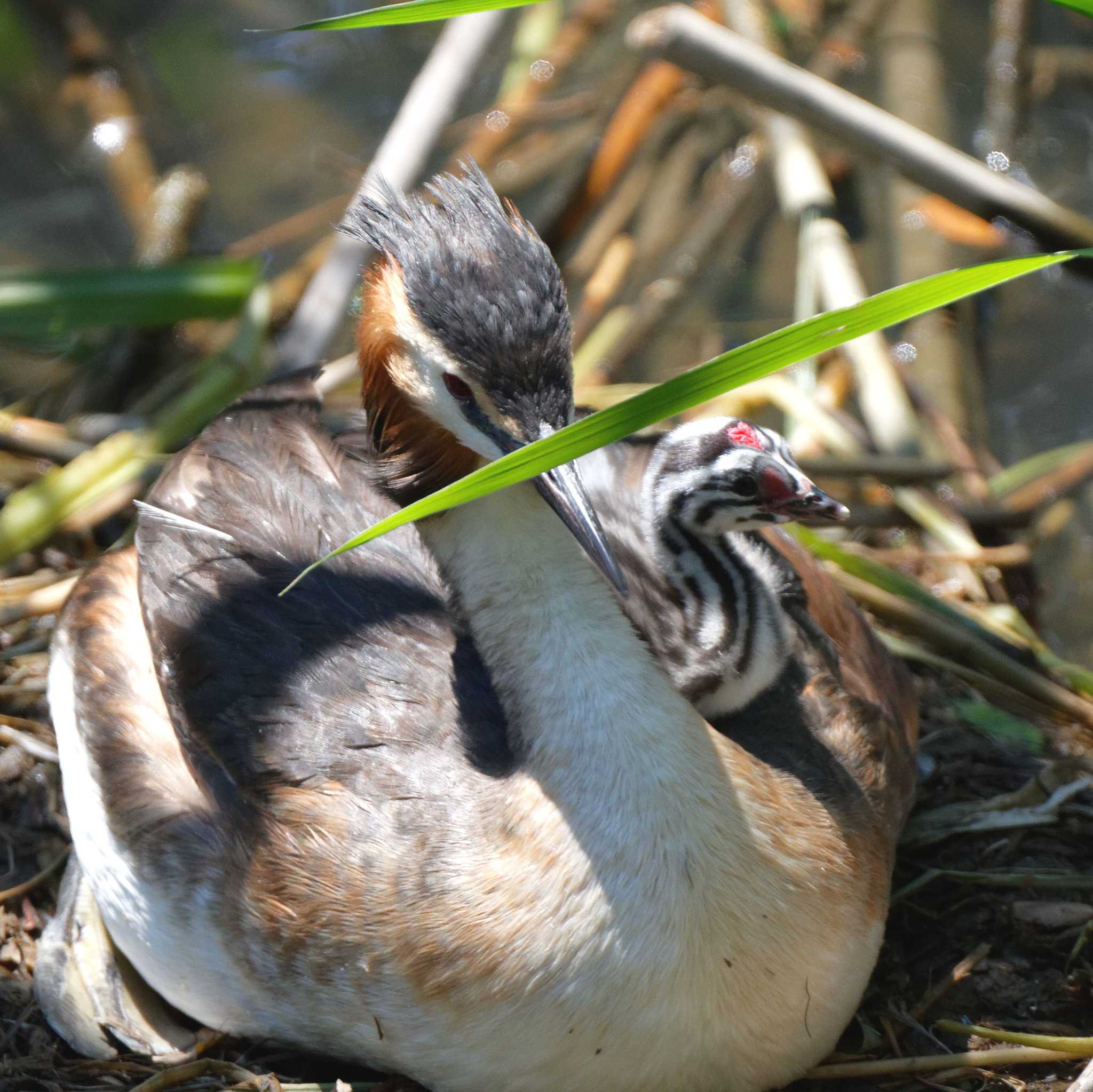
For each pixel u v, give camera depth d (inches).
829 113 615.2
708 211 695.1
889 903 397.1
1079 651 531.8
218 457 422.3
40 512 524.7
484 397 333.4
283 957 349.4
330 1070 375.6
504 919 327.6
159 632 390.9
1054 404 610.9
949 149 619.2
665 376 622.2
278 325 634.8
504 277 329.7
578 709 331.3
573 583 338.3
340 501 405.7
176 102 740.0
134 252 658.8
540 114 730.8
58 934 414.6
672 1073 338.0
